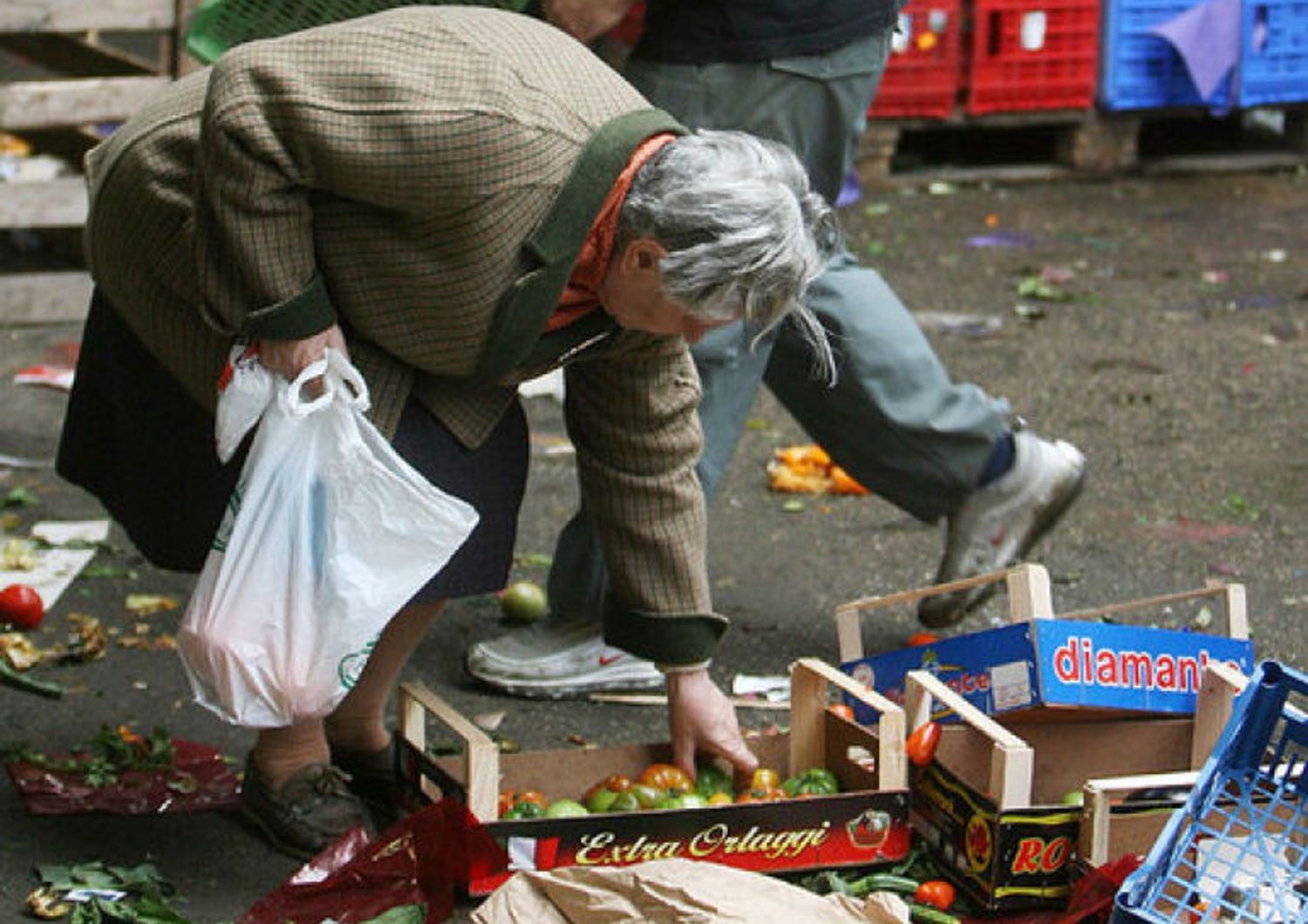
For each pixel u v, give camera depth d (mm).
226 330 3398
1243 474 6348
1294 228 9492
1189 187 10258
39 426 6516
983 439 4840
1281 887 3242
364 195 3225
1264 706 3367
